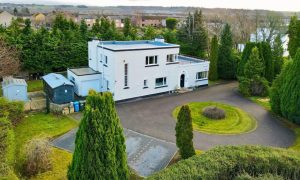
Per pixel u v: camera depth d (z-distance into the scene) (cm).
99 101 1152
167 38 5244
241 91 3659
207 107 2956
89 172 1139
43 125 2484
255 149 1423
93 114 1126
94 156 1136
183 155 1823
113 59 3109
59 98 2947
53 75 3353
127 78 3253
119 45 3684
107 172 1156
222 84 4231
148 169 1847
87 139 1132
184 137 1794
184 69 3769
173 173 1191
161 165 1900
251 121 2748
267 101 3381
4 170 1366
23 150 1812
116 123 1205
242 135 2425
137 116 2817
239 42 6206
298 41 4572
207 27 6053
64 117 2706
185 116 1784
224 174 1255
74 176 1178
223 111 2853
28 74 3994
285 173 1294
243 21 6378
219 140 2317
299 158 1336
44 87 3388
